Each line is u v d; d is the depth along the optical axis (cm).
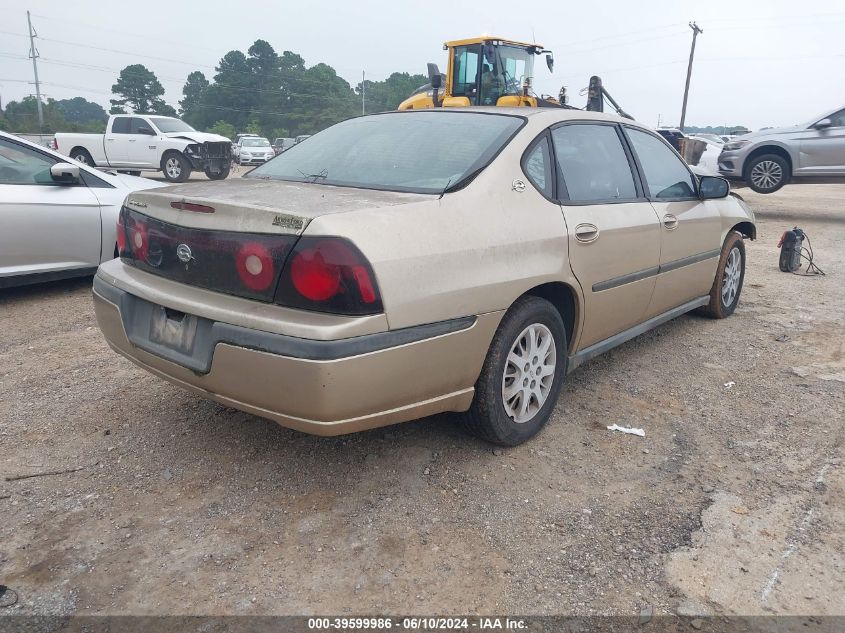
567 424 353
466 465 306
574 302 340
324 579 233
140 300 289
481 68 1309
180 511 268
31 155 567
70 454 309
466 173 296
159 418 345
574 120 364
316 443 321
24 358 427
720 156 1351
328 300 234
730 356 464
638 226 377
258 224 246
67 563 237
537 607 223
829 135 1215
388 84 10288
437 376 267
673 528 265
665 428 352
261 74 9988
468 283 269
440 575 236
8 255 531
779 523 270
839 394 398
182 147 1753
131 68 10394
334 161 336
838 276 737
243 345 241
